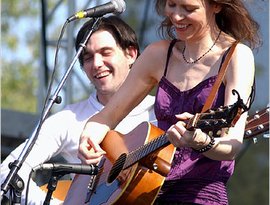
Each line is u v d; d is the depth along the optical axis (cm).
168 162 1046
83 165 1073
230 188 2745
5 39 4853
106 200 1109
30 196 1309
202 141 943
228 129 973
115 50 1382
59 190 1330
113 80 1382
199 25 1040
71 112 1384
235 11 1059
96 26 1231
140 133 1118
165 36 1134
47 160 1395
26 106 4844
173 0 1037
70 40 1984
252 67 1030
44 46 2100
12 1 4847
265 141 2698
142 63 1131
